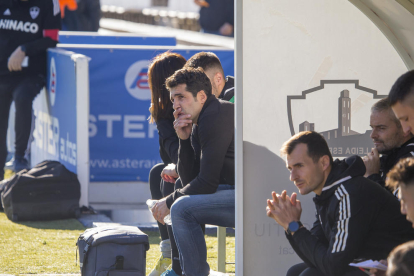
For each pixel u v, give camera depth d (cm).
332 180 995
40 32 2709
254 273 1227
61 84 2483
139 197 2575
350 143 1257
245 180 1221
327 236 1027
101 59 2525
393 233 974
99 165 2553
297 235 1027
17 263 1639
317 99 1241
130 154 2569
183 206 1218
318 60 1236
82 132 2273
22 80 2720
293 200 1051
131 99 2556
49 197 2184
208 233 2097
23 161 2723
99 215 2273
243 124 1217
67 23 4116
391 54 1259
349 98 1251
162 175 1411
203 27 4559
